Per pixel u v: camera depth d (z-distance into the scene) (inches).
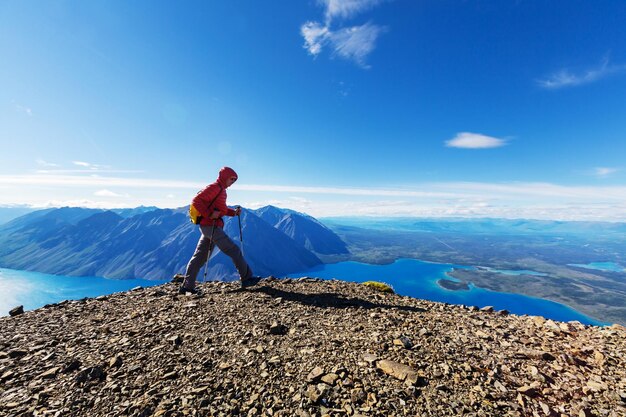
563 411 56.7
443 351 77.8
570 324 98.4
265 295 130.2
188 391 60.2
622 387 63.2
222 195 143.4
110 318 101.7
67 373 65.8
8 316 104.3
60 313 107.1
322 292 138.1
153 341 82.5
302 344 81.1
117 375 65.6
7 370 66.4
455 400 58.9
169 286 150.4
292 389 61.3
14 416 51.9
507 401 59.2
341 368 68.2
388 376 65.9
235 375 66.1
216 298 125.6
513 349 80.2
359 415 54.3
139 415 53.3
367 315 106.0
